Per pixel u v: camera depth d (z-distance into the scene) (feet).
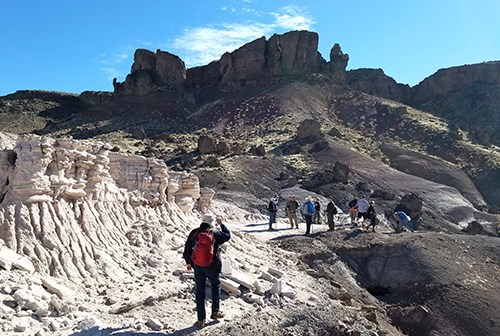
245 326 30.01
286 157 190.60
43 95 407.03
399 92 358.84
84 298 29.86
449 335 65.67
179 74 360.28
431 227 139.74
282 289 41.06
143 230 43.34
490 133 285.84
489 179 211.00
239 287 38.70
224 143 198.08
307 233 83.46
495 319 68.33
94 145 40.93
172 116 313.32
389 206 144.05
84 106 405.18
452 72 347.77
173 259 41.55
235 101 320.50
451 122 287.28
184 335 27.27
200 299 28.45
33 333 24.17
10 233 30.50
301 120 276.41
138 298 31.55
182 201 56.95
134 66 373.81
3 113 371.15
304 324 36.60
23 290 26.37
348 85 350.84
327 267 73.31
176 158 186.70
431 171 211.82
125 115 318.45
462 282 74.38
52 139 36.11
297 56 347.56
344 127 278.87
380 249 80.38
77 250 33.58
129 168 48.06
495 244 88.63
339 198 145.07
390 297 74.02
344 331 38.11
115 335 25.39
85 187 39.04
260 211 127.24
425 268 76.43
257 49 349.41
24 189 32.37
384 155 225.76
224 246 50.88
